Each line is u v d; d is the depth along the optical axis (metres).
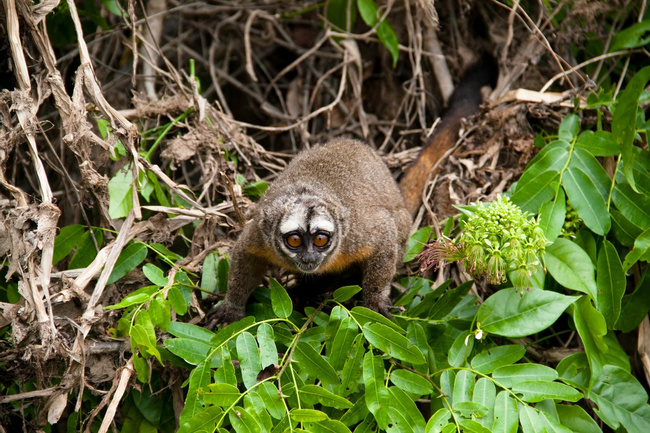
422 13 8.64
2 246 5.20
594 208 5.59
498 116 7.45
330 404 4.59
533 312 4.95
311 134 9.16
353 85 8.96
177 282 5.42
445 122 7.88
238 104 10.07
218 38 9.84
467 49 8.85
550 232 5.40
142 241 5.95
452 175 7.25
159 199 6.52
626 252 5.89
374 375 4.66
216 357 5.00
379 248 6.16
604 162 6.29
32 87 6.05
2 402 4.95
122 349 5.34
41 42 5.77
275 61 10.16
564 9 8.02
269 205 6.05
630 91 5.91
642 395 5.13
